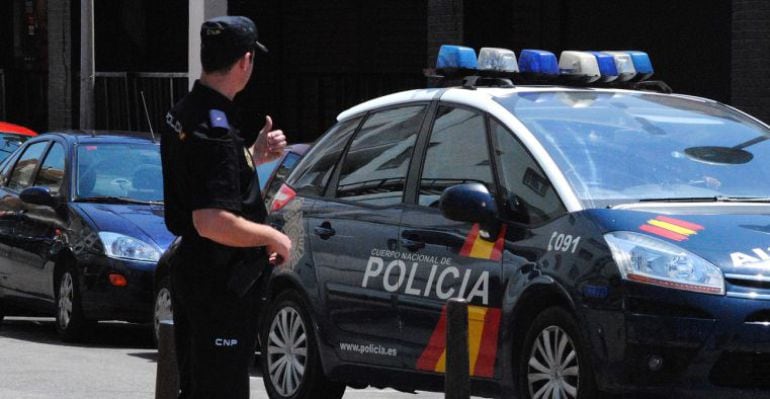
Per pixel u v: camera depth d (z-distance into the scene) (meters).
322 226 17.08
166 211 10.70
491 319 14.41
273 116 45.56
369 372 16.22
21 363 22.11
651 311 12.87
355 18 44.22
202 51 10.45
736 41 30.97
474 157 15.37
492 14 37.31
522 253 14.17
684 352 12.84
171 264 10.86
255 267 10.58
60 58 50.44
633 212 13.71
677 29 35.19
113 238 24.77
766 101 30.50
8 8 54.94
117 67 51.09
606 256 13.21
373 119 17.33
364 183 16.91
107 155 27.28
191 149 10.28
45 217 26.45
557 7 37.59
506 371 14.25
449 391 10.60
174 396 9.73
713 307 12.80
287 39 45.62
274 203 18.19
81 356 23.27
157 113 49.28
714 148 15.57
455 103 15.98
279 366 17.67
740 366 12.92
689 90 35.00
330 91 44.88
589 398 13.27
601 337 13.09
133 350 24.41
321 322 16.84
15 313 31.41
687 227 13.49
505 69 16.88
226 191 10.23
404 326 15.58
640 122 15.79
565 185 14.20
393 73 43.56
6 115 55.16
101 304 24.66
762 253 13.20
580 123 15.35
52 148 27.86
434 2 37.12
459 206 14.33
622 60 17.59
